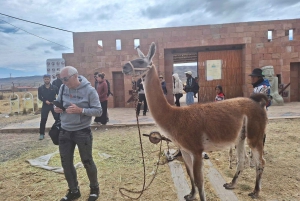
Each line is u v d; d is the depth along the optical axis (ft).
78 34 49.90
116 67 49.73
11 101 46.14
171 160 16.83
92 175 11.59
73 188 11.82
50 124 31.48
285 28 46.70
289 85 48.01
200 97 49.65
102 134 26.03
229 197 11.78
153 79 11.03
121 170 15.67
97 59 50.01
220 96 21.89
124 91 50.83
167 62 50.29
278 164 15.76
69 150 11.40
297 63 49.44
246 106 11.52
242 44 47.32
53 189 13.23
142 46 48.83
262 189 12.53
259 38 47.01
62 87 11.77
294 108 38.81
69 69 10.77
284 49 47.03
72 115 11.03
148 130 26.84
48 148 21.17
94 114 11.05
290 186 12.75
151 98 10.99
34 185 13.73
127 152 19.34
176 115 10.87
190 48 49.60
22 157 18.76
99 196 12.32
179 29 47.65
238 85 48.91
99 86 28.78
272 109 38.63
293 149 18.58
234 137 11.06
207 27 46.96
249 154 17.16
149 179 14.23
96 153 18.99
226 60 48.85
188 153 11.32
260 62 47.57
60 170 15.52
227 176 14.35
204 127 10.48
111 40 49.47
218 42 46.91
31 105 46.37
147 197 12.13
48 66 45.19
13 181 14.29
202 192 10.57
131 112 41.73
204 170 15.12
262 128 11.71
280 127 25.64
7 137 26.27
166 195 12.30
